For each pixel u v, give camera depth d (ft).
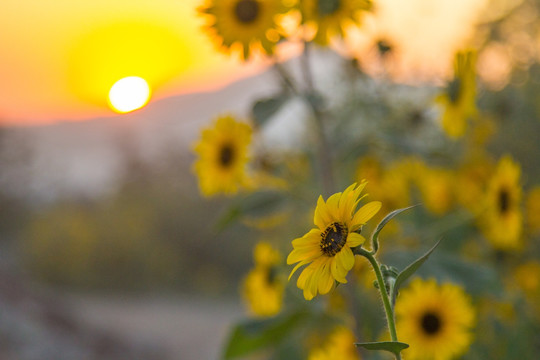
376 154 4.98
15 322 8.12
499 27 7.17
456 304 4.10
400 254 4.17
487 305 4.79
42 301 9.11
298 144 5.32
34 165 24.70
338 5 4.31
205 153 4.58
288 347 5.08
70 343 8.36
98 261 16.24
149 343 9.73
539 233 5.24
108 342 9.08
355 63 5.07
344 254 3.01
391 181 4.93
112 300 14.62
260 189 4.54
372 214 3.06
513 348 4.74
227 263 16.06
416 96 5.32
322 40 4.34
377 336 4.63
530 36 7.33
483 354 4.67
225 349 4.41
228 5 4.32
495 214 4.52
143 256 16.06
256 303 4.68
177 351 9.94
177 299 14.70
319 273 3.12
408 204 4.93
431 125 5.26
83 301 14.23
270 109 4.34
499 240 4.54
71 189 25.91
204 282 15.48
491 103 5.82
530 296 5.03
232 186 4.54
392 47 5.23
